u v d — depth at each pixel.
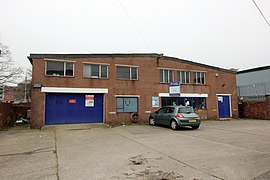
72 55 14.64
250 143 7.89
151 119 14.76
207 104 19.45
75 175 4.48
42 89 13.59
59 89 14.00
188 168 4.87
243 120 18.72
